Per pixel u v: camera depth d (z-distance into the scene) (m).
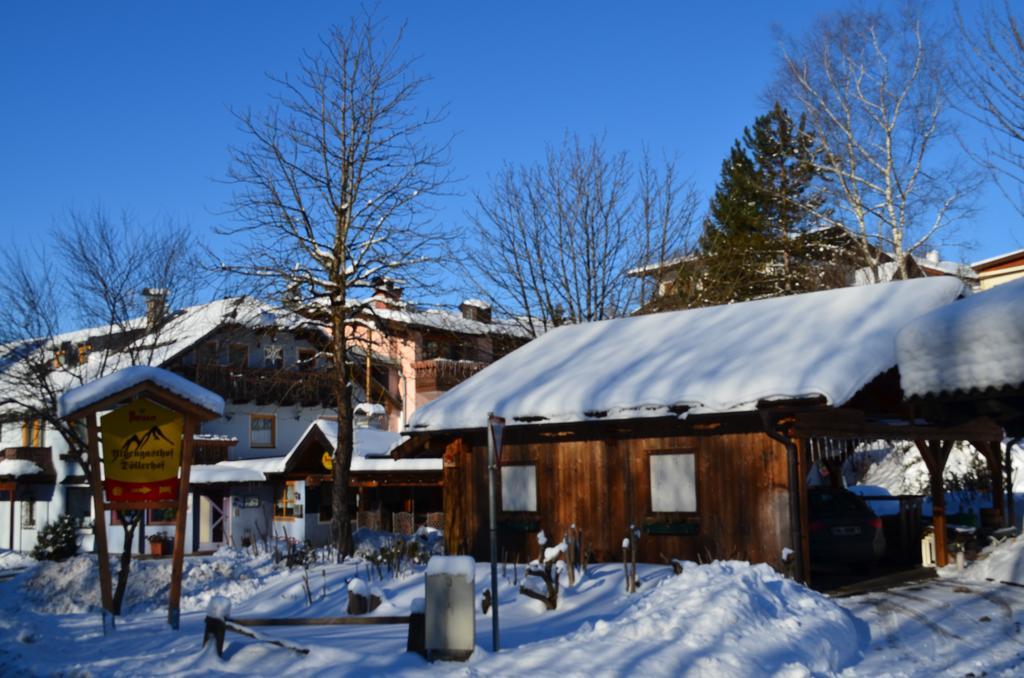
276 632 12.70
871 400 17.56
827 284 40.56
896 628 12.86
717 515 17.11
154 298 32.00
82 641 13.28
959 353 11.02
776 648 10.58
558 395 18.94
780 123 41.09
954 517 20.97
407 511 37.31
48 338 31.03
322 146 24.48
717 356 18.06
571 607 14.00
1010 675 9.97
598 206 37.81
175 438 14.19
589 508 18.84
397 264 25.00
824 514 18.55
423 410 21.16
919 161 33.62
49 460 42.16
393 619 11.33
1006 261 40.66
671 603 12.03
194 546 35.47
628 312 37.84
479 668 9.86
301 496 35.66
